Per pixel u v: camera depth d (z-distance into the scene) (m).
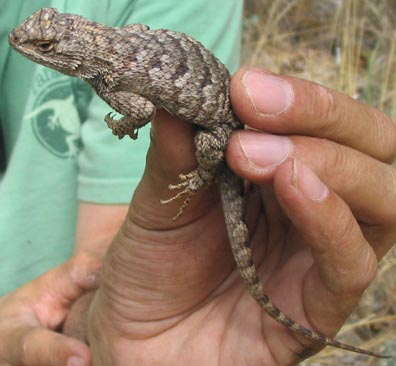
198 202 0.26
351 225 0.24
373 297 0.43
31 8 0.35
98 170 0.33
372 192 0.24
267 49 0.60
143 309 0.28
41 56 0.27
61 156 0.36
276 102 0.24
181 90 0.26
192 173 0.25
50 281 0.33
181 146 0.24
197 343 0.28
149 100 0.27
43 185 0.35
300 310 0.26
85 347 0.29
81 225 0.34
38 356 0.29
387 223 0.25
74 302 0.33
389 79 0.54
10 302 0.33
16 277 0.35
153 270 0.27
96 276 0.33
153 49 0.26
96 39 0.27
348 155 0.24
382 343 0.41
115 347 0.29
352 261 0.24
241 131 0.25
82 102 0.36
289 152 0.24
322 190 0.23
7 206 0.35
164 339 0.28
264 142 0.24
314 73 0.56
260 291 0.26
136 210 0.27
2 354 0.31
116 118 0.33
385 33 0.58
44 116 0.35
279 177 0.23
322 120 0.24
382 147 0.25
